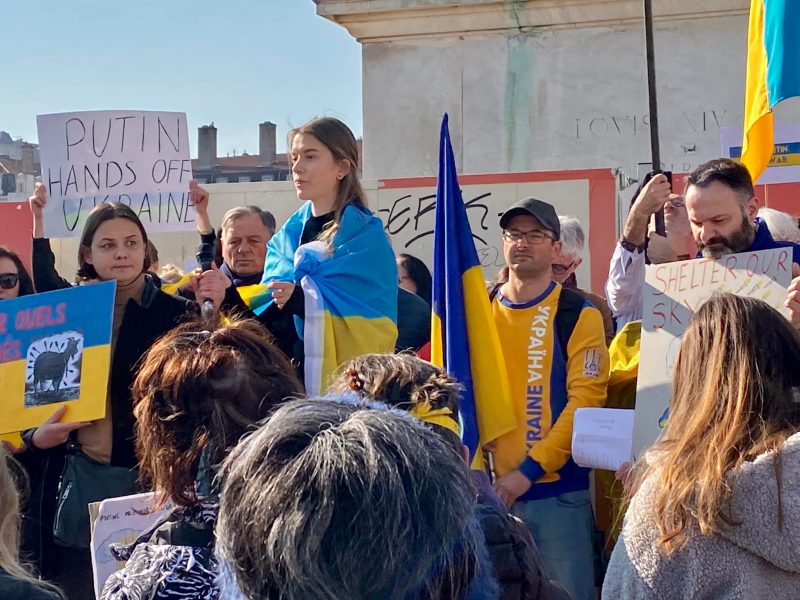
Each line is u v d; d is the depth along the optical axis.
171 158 4.25
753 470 1.96
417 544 1.36
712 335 2.16
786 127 5.78
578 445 3.58
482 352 3.80
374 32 10.98
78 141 4.25
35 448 3.58
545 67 10.73
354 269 3.83
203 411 2.13
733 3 10.20
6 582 2.10
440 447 1.46
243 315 3.88
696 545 1.98
